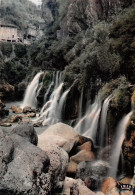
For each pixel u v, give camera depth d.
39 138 10.31
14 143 5.03
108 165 11.08
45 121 21.41
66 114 21.98
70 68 24.06
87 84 19.53
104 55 17.88
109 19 27.55
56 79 27.45
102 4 29.59
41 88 28.78
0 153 4.36
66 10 40.81
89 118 17.66
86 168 10.16
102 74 18.53
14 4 73.69
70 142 11.65
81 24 34.81
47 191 4.71
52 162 5.79
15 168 4.33
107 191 8.38
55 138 10.73
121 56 14.72
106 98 14.88
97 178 9.48
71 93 21.69
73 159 11.15
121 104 11.92
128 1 25.70
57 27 45.19
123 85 12.89
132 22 14.42
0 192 3.93
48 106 24.80
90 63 19.03
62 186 6.21
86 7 32.56
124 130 11.09
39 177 4.63
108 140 13.26
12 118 21.50
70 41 32.66
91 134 16.48
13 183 4.06
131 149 9.68
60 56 33.66
